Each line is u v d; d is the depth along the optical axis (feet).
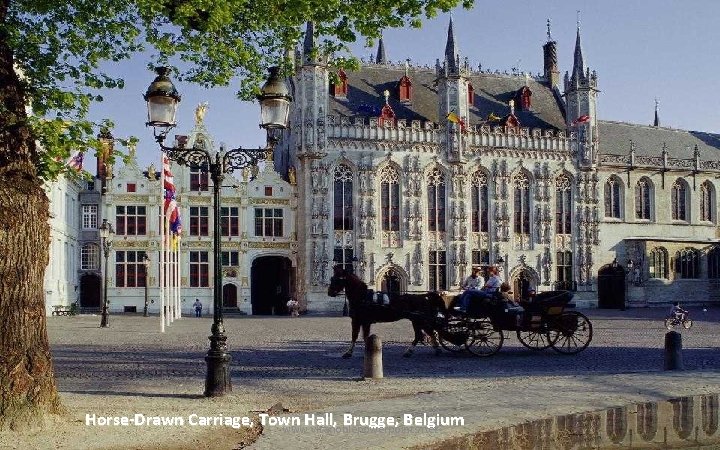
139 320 174.29
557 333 87.35
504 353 86.43
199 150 57.36
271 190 230.07
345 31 53.93
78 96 42.39
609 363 75.66
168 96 54.70
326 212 220.84
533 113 257.75
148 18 48.49
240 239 226.38
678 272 261.03
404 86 242.58
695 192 268.82
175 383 61.31
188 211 225.35
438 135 234.38
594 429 40.86
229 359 55.31
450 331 82.79
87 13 46.65
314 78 220.84
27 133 41.81
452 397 52.60
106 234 146.20
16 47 44.42
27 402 40.98
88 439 39.70
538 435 39.60
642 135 275.80
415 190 229.66
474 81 262.06
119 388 58.39
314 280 218.38
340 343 103.81
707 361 76.02
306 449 37.50
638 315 191.62
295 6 49.80
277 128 57.93
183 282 223.10
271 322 169.27
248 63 55.72
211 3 44.37
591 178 250.16
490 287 86.89
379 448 37.55
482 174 240.12
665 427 41.14
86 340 107.96
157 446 38.91
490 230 238.07
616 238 255.09
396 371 69.92
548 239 243.19
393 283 227.81
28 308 41.47
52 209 194.18
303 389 57.98
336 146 223.30
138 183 222.89
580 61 251.80
